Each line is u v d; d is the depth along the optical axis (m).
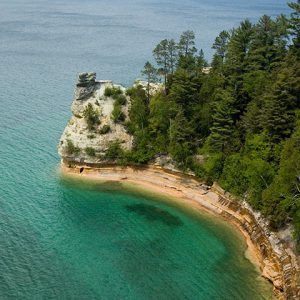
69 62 194.25
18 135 113.25
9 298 60.69
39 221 80.00
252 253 73.06
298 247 65.81
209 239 77.00
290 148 71.75
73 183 94.88
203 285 65.25
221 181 87.44
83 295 62.41
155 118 97.56
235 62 92.88
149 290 63.91
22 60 195.75
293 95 80.50
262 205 76.94
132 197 90.81
